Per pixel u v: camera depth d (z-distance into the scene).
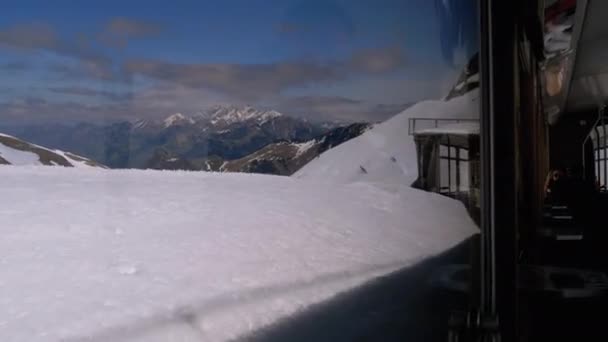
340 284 2.05
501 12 4.89
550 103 21.03
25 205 1.23
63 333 1.12
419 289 2.83
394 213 2.67
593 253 11.31
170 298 1.34
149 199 1.46
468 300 3.90
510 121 4.91
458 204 3.76
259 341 1.55
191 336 1.35
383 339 2.36
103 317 1.19
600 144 28.17
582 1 9.77
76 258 1.23
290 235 1.83
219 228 1.59
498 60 4.82
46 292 1.14
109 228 1.34
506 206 4.85
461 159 3.92
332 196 2.20
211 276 1.47
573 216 17.97
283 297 1.70
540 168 15.49
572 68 15.87
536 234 11.40
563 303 6.87
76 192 1.34
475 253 4.23
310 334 1.80
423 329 2.85
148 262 1.35
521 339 5.63
